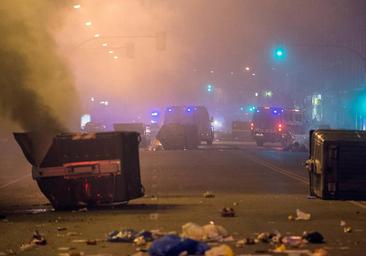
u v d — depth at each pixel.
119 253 15.47
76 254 15.15
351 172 28.23
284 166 51.59
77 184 25.69
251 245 16.33
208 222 21.00
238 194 31.47
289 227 19.80
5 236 18.61
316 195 29.33
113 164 25.61
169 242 14.39
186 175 43.12
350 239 17.42
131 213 23.86
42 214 24.16
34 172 25.70
